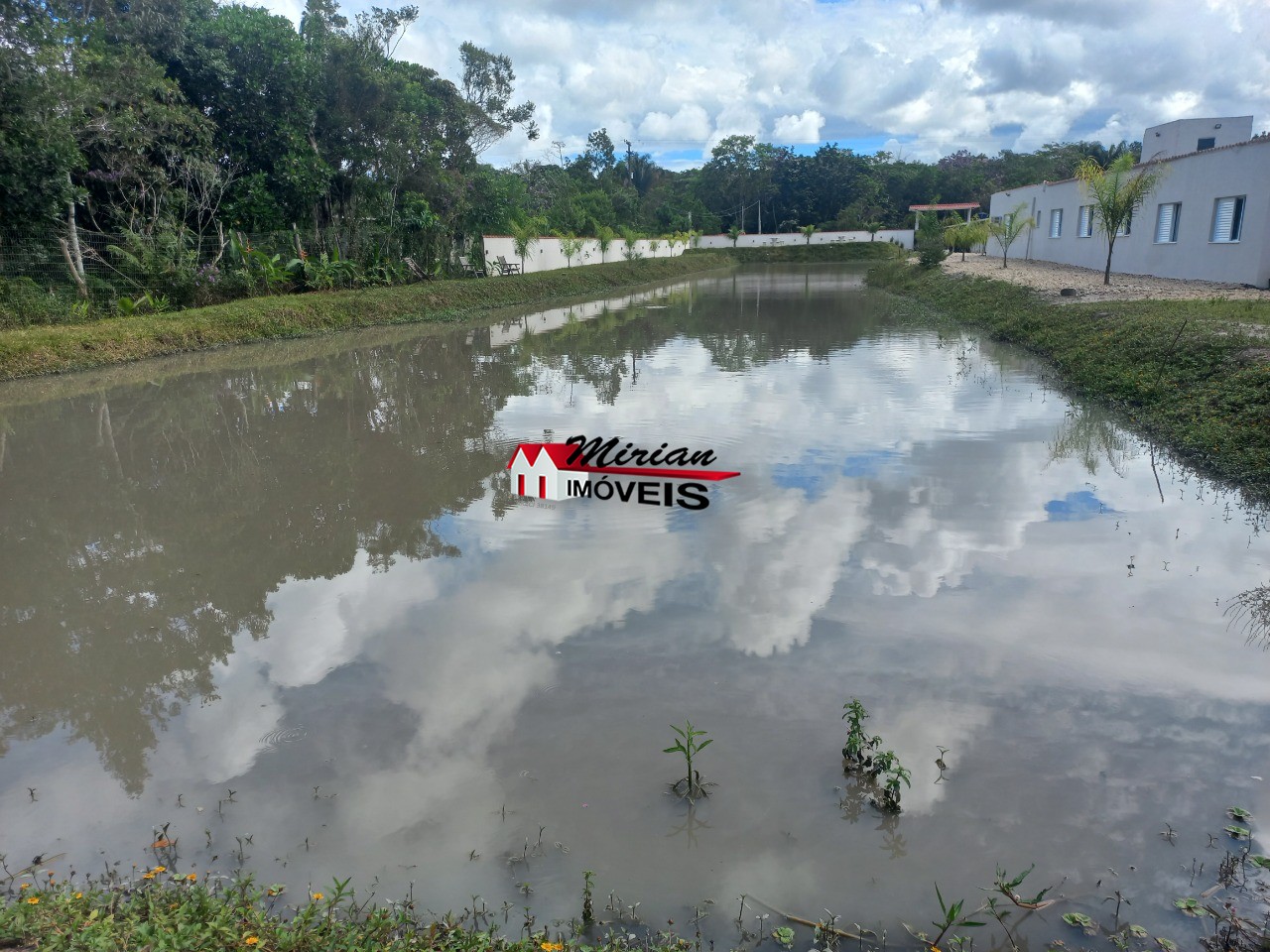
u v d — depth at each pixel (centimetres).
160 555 546
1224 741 324
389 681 383
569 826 287
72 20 1532
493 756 327
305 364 1330
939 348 1352
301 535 575
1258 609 425
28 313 1384
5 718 368
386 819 293
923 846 275
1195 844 273
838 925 244
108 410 996
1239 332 878
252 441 836
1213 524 543
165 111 1582
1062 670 374
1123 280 1834
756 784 305
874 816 289
